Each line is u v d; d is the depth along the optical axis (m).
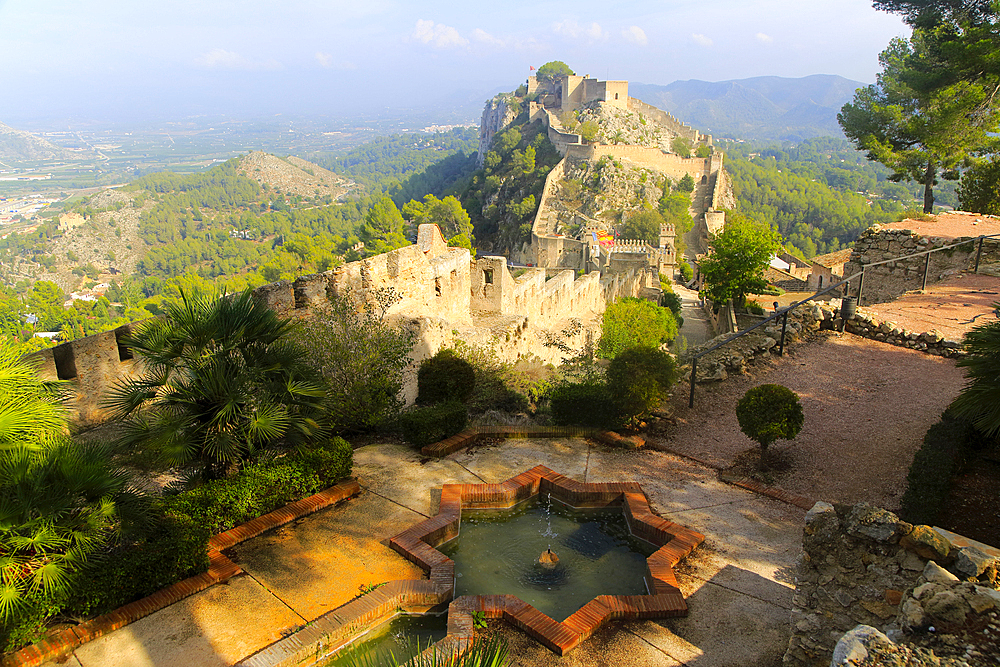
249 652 7.60
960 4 24.84
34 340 88.62
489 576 9.34
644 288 54.72
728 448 12.95
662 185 128.75
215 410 10.38
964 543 6.50
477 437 13.73
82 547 7.86
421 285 19.58
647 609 8.13
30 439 8.12
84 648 7.65
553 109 181.25
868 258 25.53
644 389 13.19
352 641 7.93
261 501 10.29
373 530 10.23
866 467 11.60
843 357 16.86
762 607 8.34
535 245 112.31
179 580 8.71
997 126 27.03
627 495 11.06
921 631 5.31
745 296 44.56
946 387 14.54
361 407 13.95
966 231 24.61
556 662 7.43
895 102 30.95
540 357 25.09
